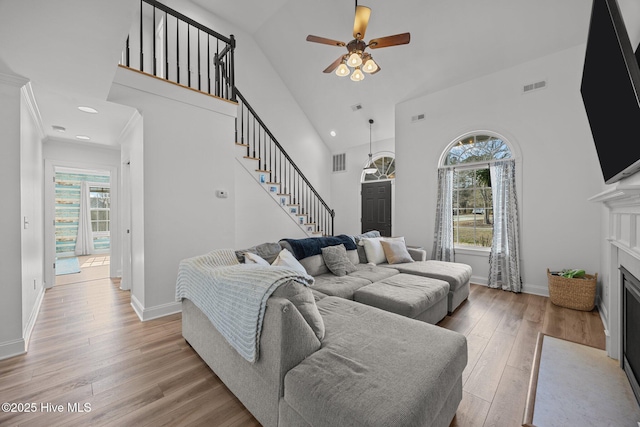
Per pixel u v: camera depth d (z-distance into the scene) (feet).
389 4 12.82
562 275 10.96
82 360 6.96
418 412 3.47
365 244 13.07
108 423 4.91
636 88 4.00
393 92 16.66
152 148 9.51
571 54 11.41
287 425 4.14
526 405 5.42
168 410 5.25
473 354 7.30
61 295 12.26
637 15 4.99
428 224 15.51
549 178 11.93
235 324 5.16
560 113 11.68
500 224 13.02
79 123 11.03
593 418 5.09
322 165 23.73
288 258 8.46
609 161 5.92
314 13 15.20
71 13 4.99
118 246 15.61
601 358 7.07
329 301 7.22
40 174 11.69
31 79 7.45
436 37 13.12
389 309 7.97
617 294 7.00
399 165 16.71
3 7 4.73
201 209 10.71
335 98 19.49
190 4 15.81
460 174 15.01
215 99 11.16
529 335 8.38
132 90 9.12
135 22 15.34
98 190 24.70
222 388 5.92
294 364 4.40
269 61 19.57
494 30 11.94
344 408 3.43
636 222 5.53
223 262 7.75
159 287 9.71
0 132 7.14
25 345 7.39
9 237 7.25
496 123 13.25
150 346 7.69
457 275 10.53
